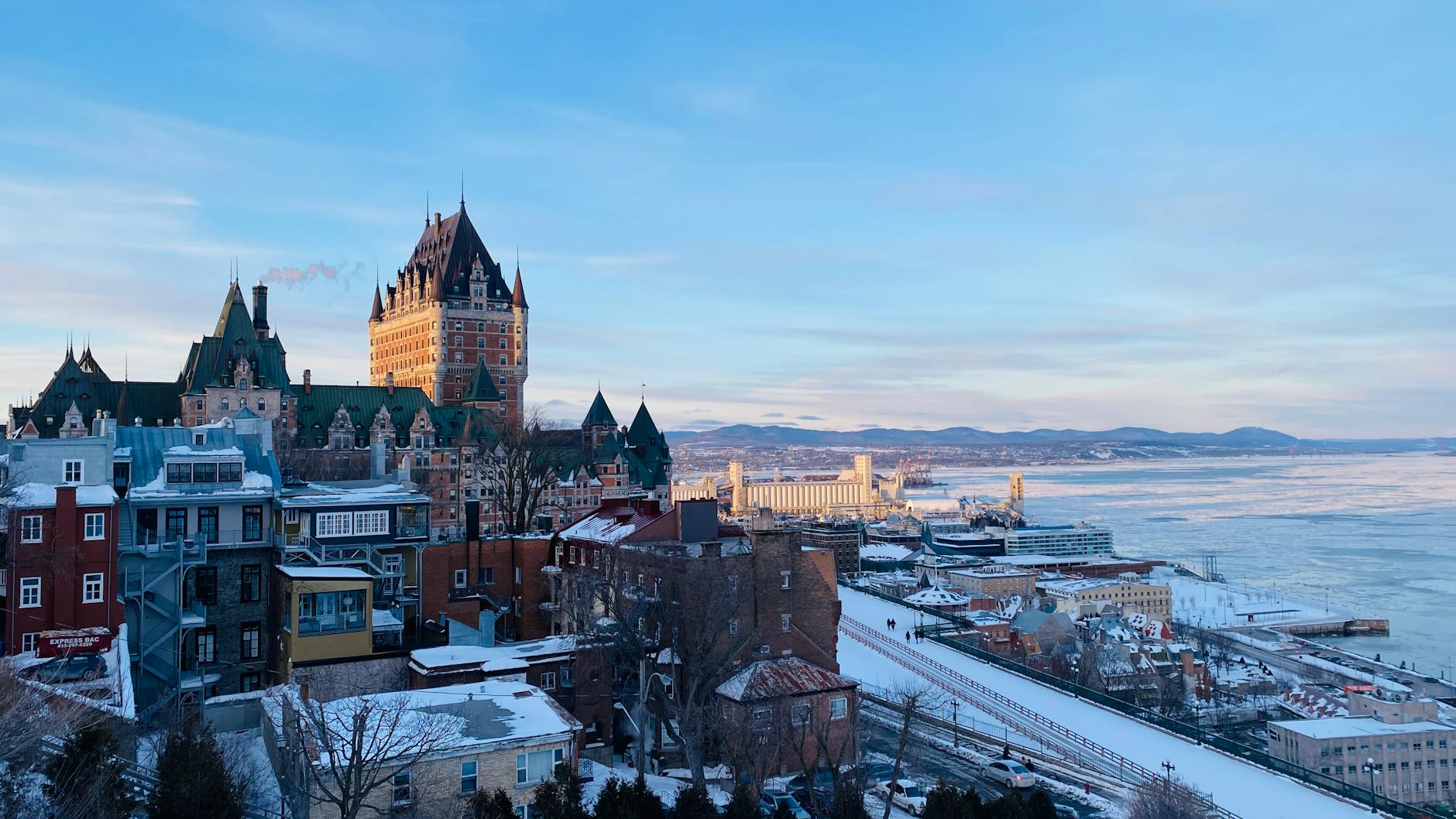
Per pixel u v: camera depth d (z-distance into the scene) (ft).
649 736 228.84
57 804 116.26
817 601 259.19
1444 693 635.66
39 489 195.83
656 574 244.42
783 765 228.22
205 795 132.26
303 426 640.17
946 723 324.60
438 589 255.09
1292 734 419.95
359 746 134.41
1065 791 251.80
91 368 627.05
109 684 167.94
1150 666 532.32
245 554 228.63
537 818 153.89
